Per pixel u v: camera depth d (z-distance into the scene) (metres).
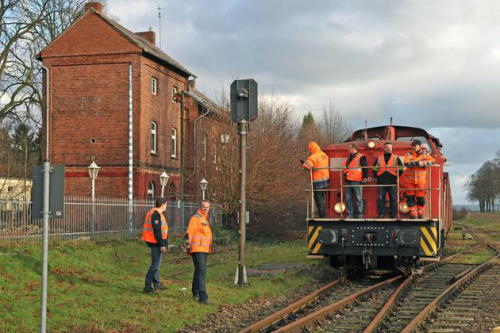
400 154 15.79
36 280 12.88
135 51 34.28
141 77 34.34
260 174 34.34
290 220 37.22
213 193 35.28
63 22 41.44
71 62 35.00
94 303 11.12
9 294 11.23
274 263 19.69
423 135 16.72
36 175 7.77
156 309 10.78
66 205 21.48
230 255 22.83
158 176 36.53
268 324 9.70
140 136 34.16
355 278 16.23
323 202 15.62
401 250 14.62
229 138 34.84
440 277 16.22
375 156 15.74
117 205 24.14
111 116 34.50
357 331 9.36
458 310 11.03
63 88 35.16
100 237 22.25
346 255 15.99
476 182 128.25
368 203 15.71
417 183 14.62
